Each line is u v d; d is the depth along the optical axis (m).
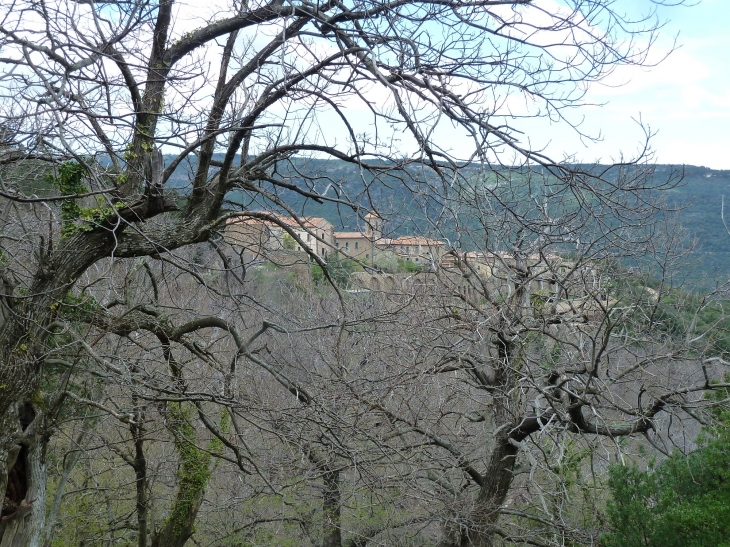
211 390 9.98
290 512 16.00
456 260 10.62
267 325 9.41
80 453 12.67
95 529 14.81
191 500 13.05
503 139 6.02
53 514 12.27
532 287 13.50
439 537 14.59
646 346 12.93
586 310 11.70
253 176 8.38
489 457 13.66
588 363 10.82
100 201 7.95
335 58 6.78
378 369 12.12
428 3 6.54
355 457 9.12
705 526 9.91
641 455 14.26
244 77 7.62
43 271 7.82
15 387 7.59
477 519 12.12
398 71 6.46
